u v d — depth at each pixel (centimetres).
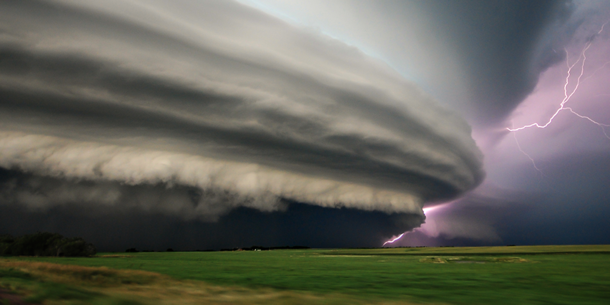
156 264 7406
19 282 2675
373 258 11069
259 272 5162
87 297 2048
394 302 2469
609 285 3572
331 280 4022
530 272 5084
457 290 3181
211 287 3103
